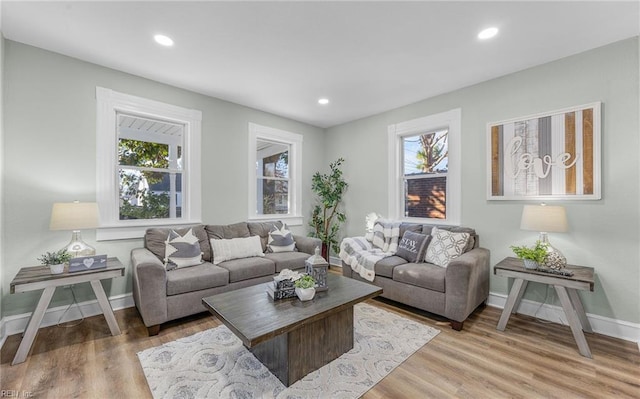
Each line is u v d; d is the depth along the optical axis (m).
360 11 2.03
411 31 2.27
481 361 2.02
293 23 2.17
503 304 3.01
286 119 4.55
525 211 2.57
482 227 3.20
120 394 1.66
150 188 3.31
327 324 1.98
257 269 3.08
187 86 3.35
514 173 2.95
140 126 3.27
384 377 1.84
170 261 2.82
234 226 3.64
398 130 4.05
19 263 2.43
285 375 1.75
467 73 3.00
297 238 4.04
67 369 1.89
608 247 2.44
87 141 2.77
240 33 2.30
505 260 2.77
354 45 2.48
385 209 4.21
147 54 2.64
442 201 3.69
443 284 2.59
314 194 5.00
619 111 2.39
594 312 2.49
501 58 2.69
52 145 2.59
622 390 1.71
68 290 2.66
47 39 2.39
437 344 2.26
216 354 2.08
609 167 2.43
